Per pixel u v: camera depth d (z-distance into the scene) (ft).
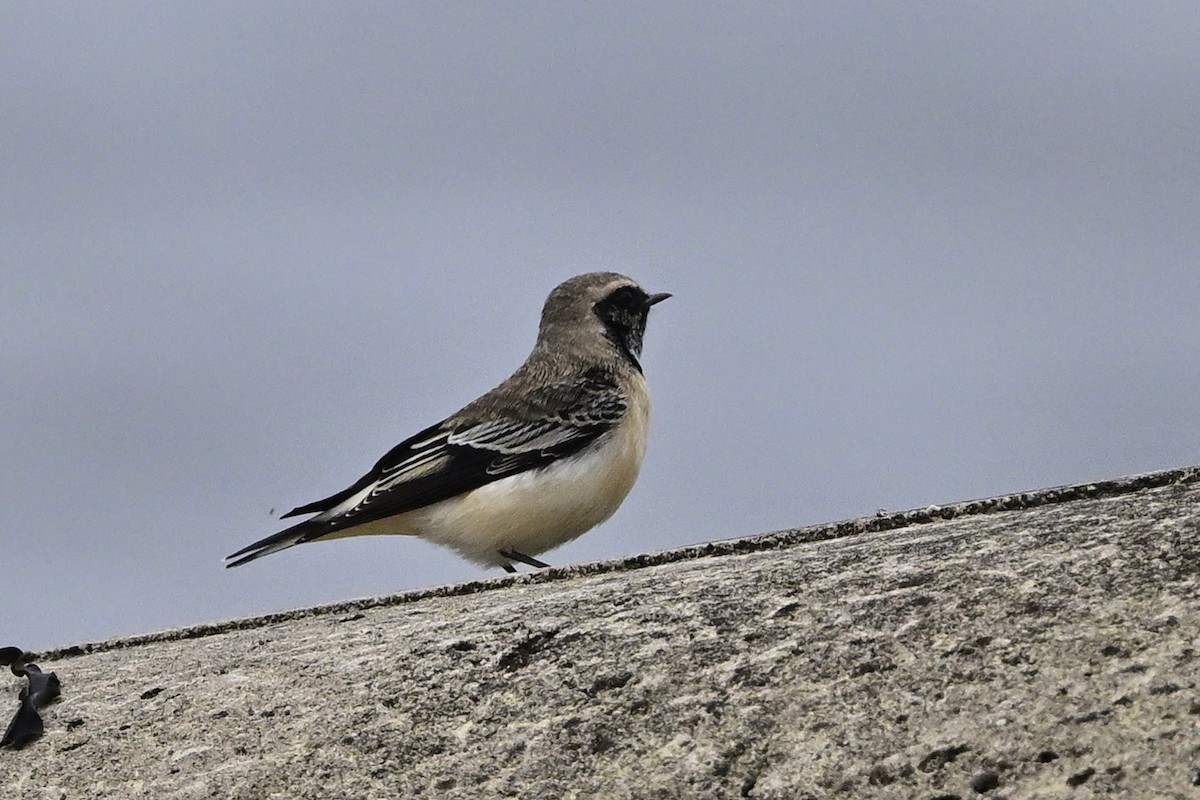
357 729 30.48
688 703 28.71
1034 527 32.40
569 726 29.04
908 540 33.60
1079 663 26.73
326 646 35.40
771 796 26.32
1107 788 24.26
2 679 38.11
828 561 33.01
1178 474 36.58
